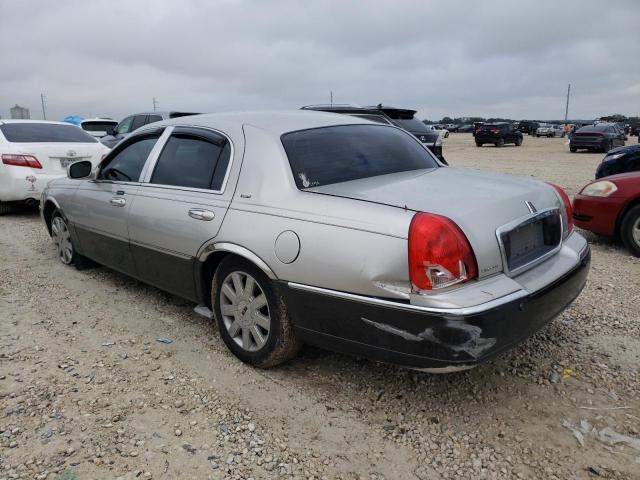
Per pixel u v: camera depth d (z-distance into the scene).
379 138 3.83
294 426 2.82
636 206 5.76
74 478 2.43
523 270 2.84
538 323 2.81
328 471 2.49
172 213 3.67
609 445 2.64
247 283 3.30
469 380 3.23
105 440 2.69
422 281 2.49
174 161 3.91
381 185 3.08
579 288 3.25
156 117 13.21
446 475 2.46
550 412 2.91
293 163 3.21
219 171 3.51
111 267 4.68
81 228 4.90
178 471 2.48
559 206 3.30
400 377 3.28
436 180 3.25
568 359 3.44
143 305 4.48
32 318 4.20
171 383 3.23
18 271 5.42
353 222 2.72
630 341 3.68
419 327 2.51
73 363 3.47
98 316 4.25
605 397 3.03
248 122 3.62
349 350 2.86
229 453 2.61
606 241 6.58
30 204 8.48
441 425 2.82
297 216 2.94
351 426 2.82
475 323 2.44
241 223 3.19
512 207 2.87
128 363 3.47
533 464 2.52
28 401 3.02
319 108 11.99
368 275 2.62
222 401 3.04
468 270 2.54
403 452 2.62
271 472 2.48
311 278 2.84
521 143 34.72
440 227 2.51
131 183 4.20
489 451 2.61
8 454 2.58
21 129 8.49
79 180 5.00
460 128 73.50
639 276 5.12
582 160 20.72
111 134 14.55
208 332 3.94
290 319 3.08
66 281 5.10
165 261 3.84
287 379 3.28
